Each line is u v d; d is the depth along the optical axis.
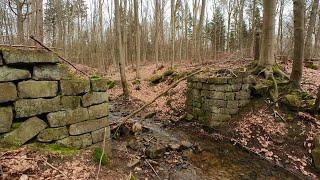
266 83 9.74
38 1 9.83
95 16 35.78
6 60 3.85
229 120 8.98
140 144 7.12
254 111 9.02
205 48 38.31
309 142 7.22
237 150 7.60
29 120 4.24
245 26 39.03
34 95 4.26
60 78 4.62
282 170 6.42
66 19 37.16
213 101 9.09
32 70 4.24
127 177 4.78
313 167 6.49
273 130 8.02
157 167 5.94
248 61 14.65
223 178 5.93
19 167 3.69
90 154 4.94
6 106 3.95
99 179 4.38
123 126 8.20
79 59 36.78
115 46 34.19
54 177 3.92
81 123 4.99
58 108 4.61
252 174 6.19
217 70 10.80
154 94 14.55
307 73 12.41
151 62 35.59
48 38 27.62
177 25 32.41
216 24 37.00
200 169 6.30
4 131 3.93
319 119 7.86
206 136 8.75
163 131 9.16
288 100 8.70
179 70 17.88
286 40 32.06
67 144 4.75
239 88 9.16
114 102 13.98
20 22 6.72
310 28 15.91
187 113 10.48
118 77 22.66
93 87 5.21
